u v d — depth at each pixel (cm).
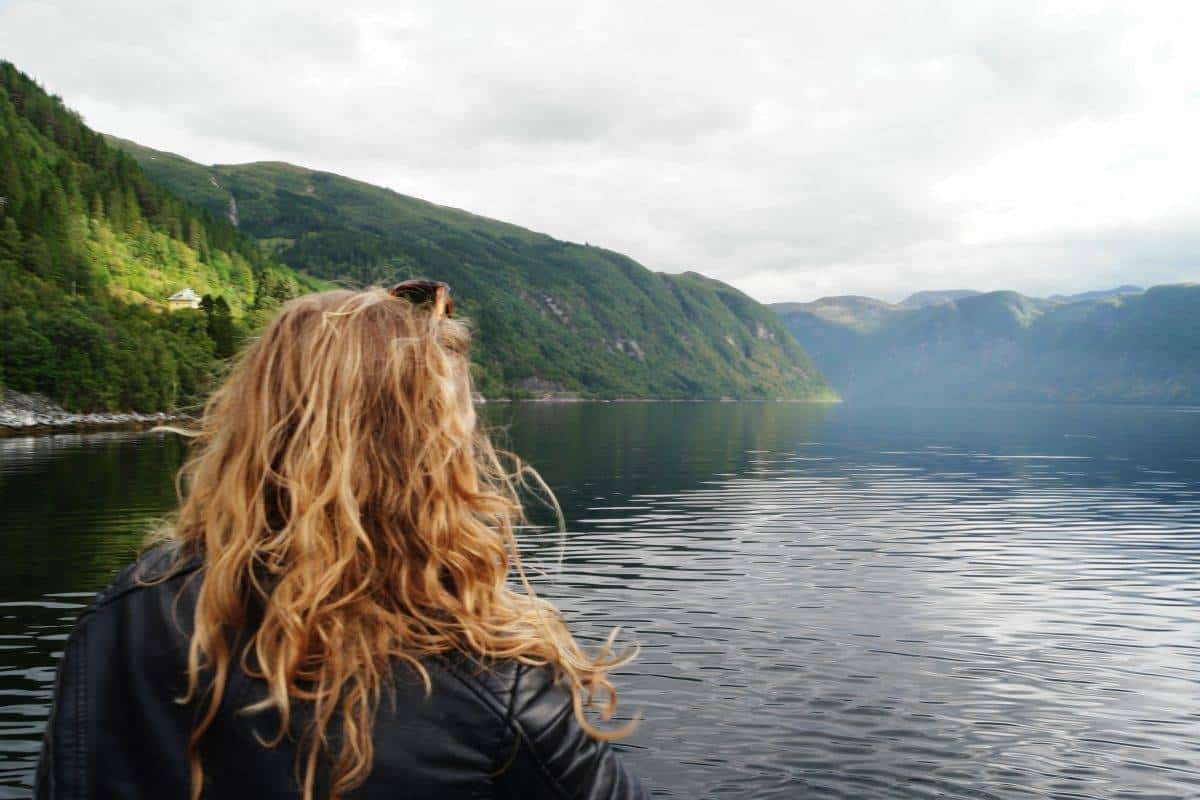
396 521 110
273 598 105
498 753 107
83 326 10212
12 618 1337
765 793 748
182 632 109
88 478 3625
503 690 108
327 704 102
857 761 815
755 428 9519
